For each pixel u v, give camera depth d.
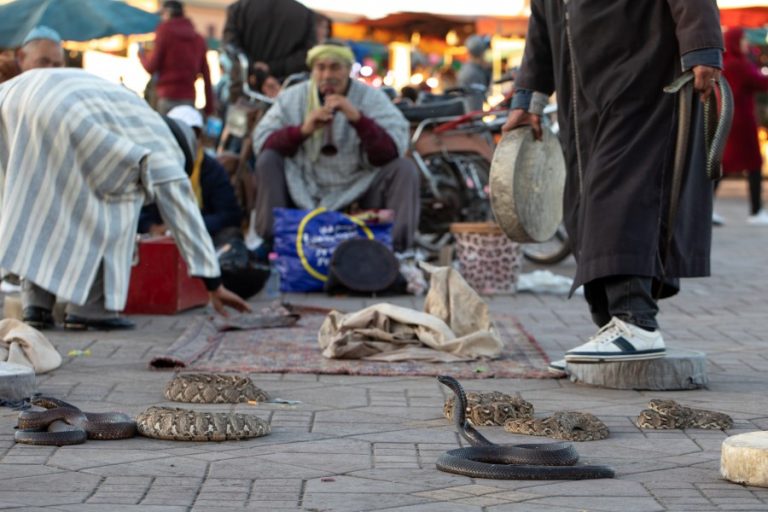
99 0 18.12
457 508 3.84
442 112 12.21
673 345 7.66
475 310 7.21
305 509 3.83
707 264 6.22
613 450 4.75
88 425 4.84
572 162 6.30
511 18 26.22
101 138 7.49
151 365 6.53
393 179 10.88
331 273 10.31
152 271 8.97
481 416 5.22
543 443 4.75
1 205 7.53
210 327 8.08
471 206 12.12
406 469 4.37
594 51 6.05
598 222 5.98
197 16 25.86
